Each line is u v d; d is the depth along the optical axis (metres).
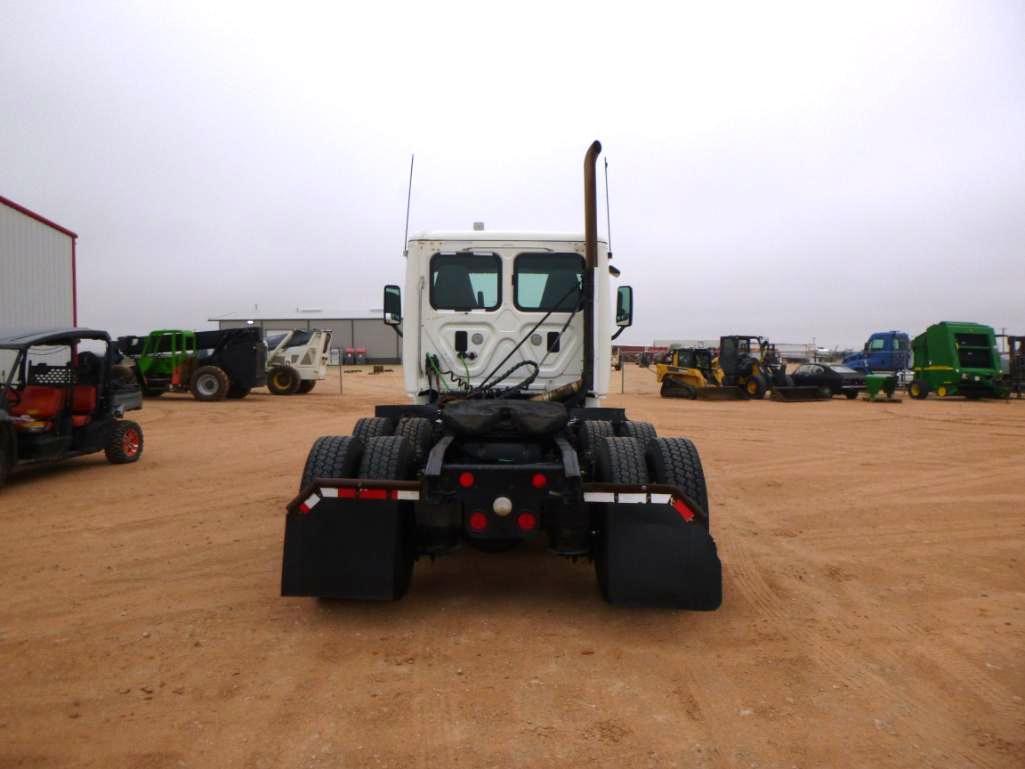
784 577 5.45
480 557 6.01
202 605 4.73
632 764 2.91
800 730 3.20
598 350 6.46
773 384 27.14
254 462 10.92
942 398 28.44
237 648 4.05
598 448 4.98
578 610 4.71
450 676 3.71
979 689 3.61
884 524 7.19
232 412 19.48
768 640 4.23
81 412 10.02
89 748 3.00
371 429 5.99
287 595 4.38
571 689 3.57
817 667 3.86
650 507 4.29
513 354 6.68
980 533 6.82
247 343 23.53
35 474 9.75
